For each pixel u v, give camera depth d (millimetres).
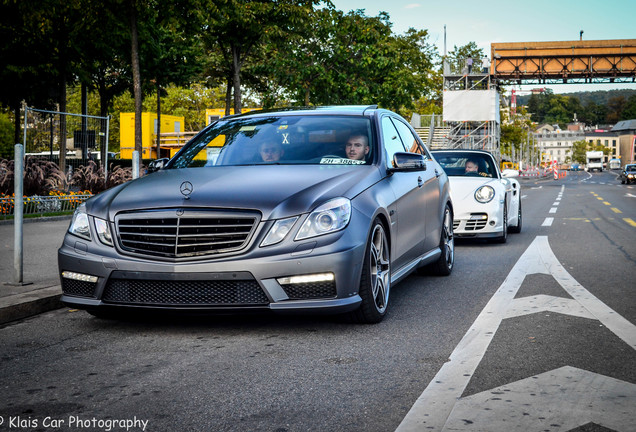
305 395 3129
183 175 4840
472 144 47125
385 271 4883
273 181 4504
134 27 16266
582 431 2609
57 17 18875
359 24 24750
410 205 5570
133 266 4223
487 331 4375
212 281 4133
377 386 3248
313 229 4164
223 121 6035
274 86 25312
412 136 6660
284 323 4660
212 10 17344
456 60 54562
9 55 20328
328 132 5445
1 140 51312
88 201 4715
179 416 2869
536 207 20031
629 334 4234
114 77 28469
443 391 3145
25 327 4695
